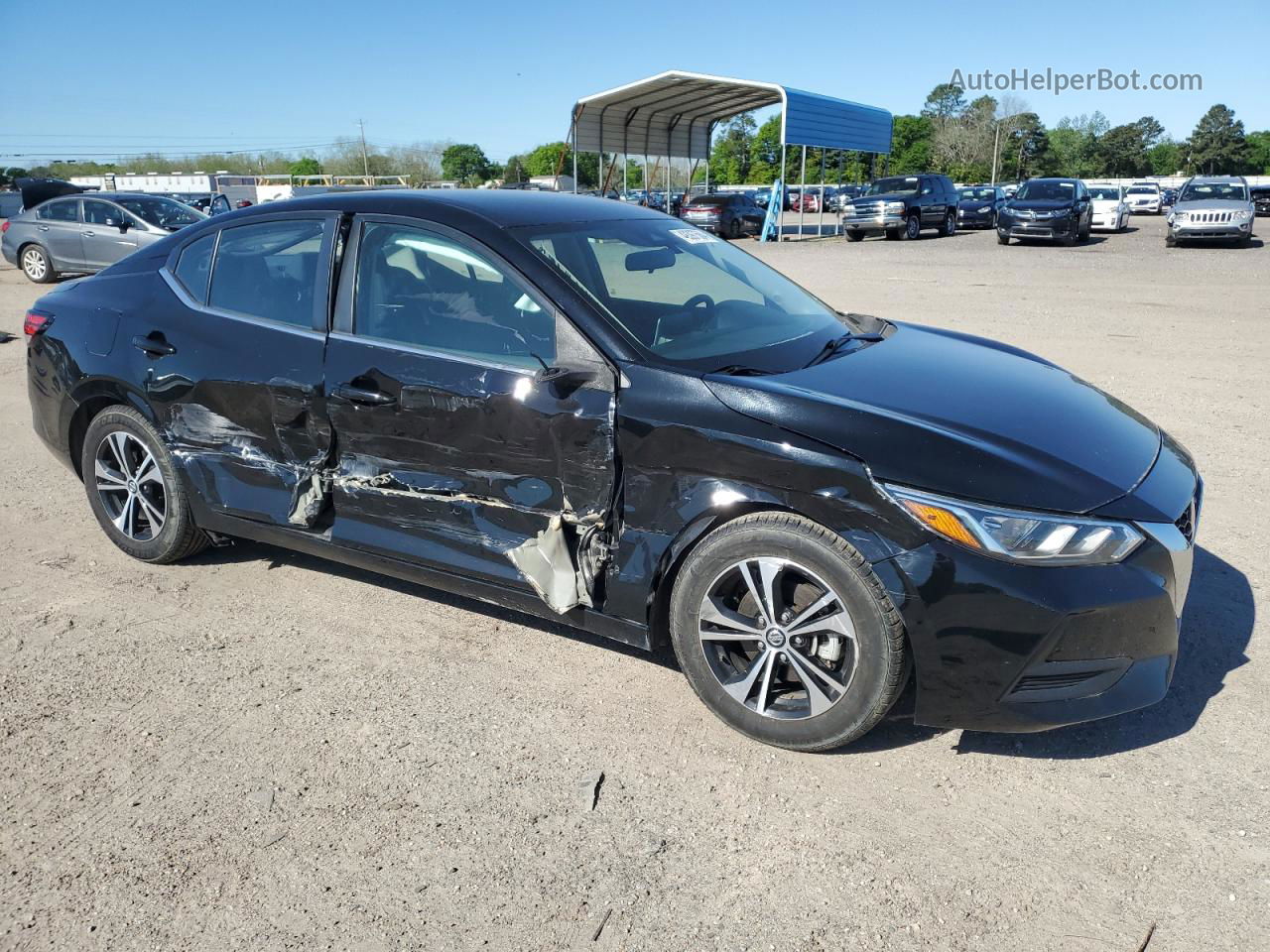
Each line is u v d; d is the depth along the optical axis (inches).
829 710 110.4
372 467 137.9
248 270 151.8
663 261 145.8
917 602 102.1
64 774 113.2
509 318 127.0
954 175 3513.8
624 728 121.6
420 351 131.7
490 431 126.0
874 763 113.7
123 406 163.8
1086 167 4188.0
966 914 90.4
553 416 120.8
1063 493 103.7
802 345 135.6
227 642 144.8
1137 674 106.0
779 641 112.2
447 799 108.1
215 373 149.3
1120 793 107.1
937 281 609.3
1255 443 233.1
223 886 95.5
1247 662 133.0
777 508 109.6
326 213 145.3
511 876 96.4
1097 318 429.7
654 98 1130.7
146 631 148.0
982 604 100.6
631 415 116.5
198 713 125.6
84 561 173.9
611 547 121.1
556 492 123.2
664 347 123.0
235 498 153.1
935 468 103.3
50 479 221.8
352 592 161.8
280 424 144.7
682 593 117.3
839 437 106.9
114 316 163.0
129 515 168.4
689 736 119.6
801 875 96.0
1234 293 519.8
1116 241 1013.8
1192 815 103.2
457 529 132.7
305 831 103.2
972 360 140.6
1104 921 89.1
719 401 113.0
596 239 141.3
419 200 141.2
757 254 894.4
